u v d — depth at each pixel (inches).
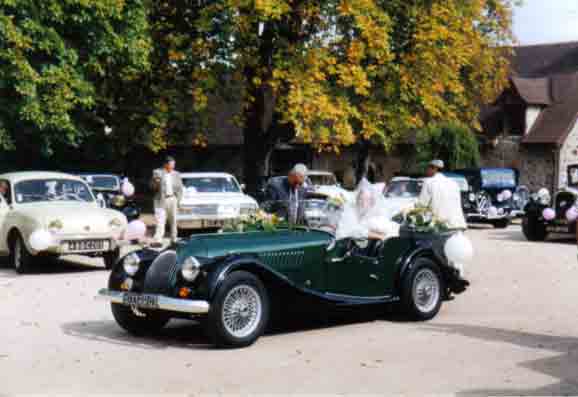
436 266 424.8
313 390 272.8
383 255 406.6
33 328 390.0
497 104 1691.7
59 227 592.4
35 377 291.1
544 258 751.1
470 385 279.3
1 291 512.7
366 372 299.3
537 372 298.7
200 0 984.3
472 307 464.4
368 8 917.2
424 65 1000.9
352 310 405.7
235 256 347.6
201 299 335.3
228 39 944.3
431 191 529.0
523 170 1653.5
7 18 808.9
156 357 325.1
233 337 340.5
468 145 1546.5
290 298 367.6
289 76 905.5
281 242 370.3
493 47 1330.0
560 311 449.4
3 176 661.3
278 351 337.1
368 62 979.3
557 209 937.5
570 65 2023.9
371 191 407.5
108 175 1279.5
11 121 876.6
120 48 911.7
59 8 845.8
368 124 970.1
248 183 1074.1
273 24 970.1
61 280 566.6
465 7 1064.8
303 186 426.3
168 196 786.8
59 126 869.8
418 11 989.2
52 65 853.8
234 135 1878.7
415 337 369.7
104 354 331.3
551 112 1665.8
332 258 385.1
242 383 282.5
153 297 340.8
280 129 1055.6
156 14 1021.2
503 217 1182.3
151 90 1026.1
